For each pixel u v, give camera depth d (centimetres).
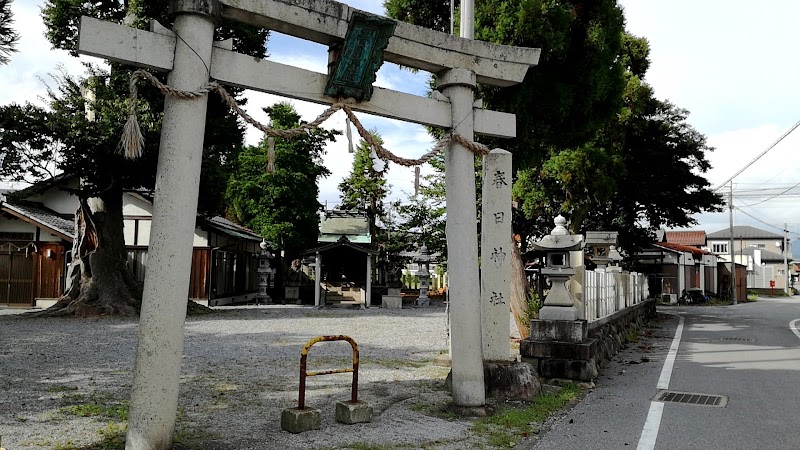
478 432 620
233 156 2112
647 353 1284
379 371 991
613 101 1512
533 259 1588
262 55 1819
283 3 574
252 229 3359
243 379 898
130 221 2522
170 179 513
